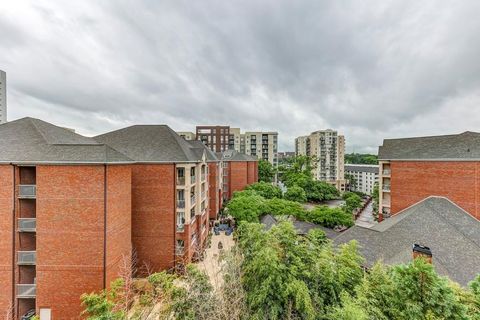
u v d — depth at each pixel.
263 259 10.21
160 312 10.33
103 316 9.54
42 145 16.30
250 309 9.80
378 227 20.53
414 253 13.31
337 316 8.67
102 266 15.66
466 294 8.67
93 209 15.73
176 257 22.08
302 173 65.94
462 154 23.12
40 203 15.47
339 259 11.65
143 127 26.36
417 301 8.09
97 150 16.23
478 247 14.44
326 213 31.36
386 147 31.52
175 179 22.61
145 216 22.25
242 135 100.50
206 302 9.74
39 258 15.44
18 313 15.77
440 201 21.44
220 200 47.16
